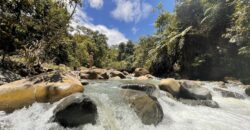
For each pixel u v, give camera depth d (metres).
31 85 4.72
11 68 8.68
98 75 10.72
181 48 16.67
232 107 6.07
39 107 4.33
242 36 10.20
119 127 4.14
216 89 7.74
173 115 4.90
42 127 3.83
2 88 4.54
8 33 10.03
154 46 25.09
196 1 16.69
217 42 13.75
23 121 4.02
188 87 6.62
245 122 4.73
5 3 9.69
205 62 14.34
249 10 9.88
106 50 51.34
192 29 16.03
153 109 4.38
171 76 17.34
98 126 3.96
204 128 4.29
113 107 4.50
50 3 11.94
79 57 27.27
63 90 4.63
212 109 5.61
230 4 12.62
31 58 9.70
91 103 4.00
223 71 12.87
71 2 10.78
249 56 10.61
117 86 6.17
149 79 11.31
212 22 14.06
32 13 11.45
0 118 4.03
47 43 10.73
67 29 11.47
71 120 3.80
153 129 4.12
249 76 10.97
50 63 16.20
